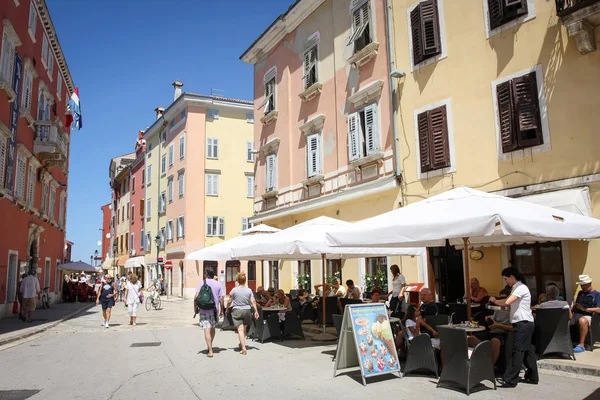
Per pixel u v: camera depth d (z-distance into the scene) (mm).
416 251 12578
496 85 12430
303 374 8266
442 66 14031
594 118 10391
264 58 25250
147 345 12344
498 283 12125
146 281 48656
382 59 16594
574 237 7625
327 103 19688
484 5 12914
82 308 27531
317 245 10961
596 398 6246
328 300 14570
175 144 43250
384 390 7035
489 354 6957
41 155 25125
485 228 6898
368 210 16859
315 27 20891
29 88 22719
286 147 22484
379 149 16328
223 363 9477
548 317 8414
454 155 13445
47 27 26328
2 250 19250
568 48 10945
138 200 53469
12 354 11281
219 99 41531
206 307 10320
